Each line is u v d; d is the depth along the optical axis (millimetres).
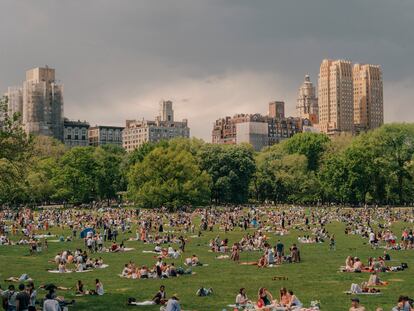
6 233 101250
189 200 166500
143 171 171750
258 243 80812
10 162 70125
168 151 174625
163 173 170125
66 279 54188
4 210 174125
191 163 172500
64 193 197500
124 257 71625
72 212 155250
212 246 78812
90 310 39969
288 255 69500
